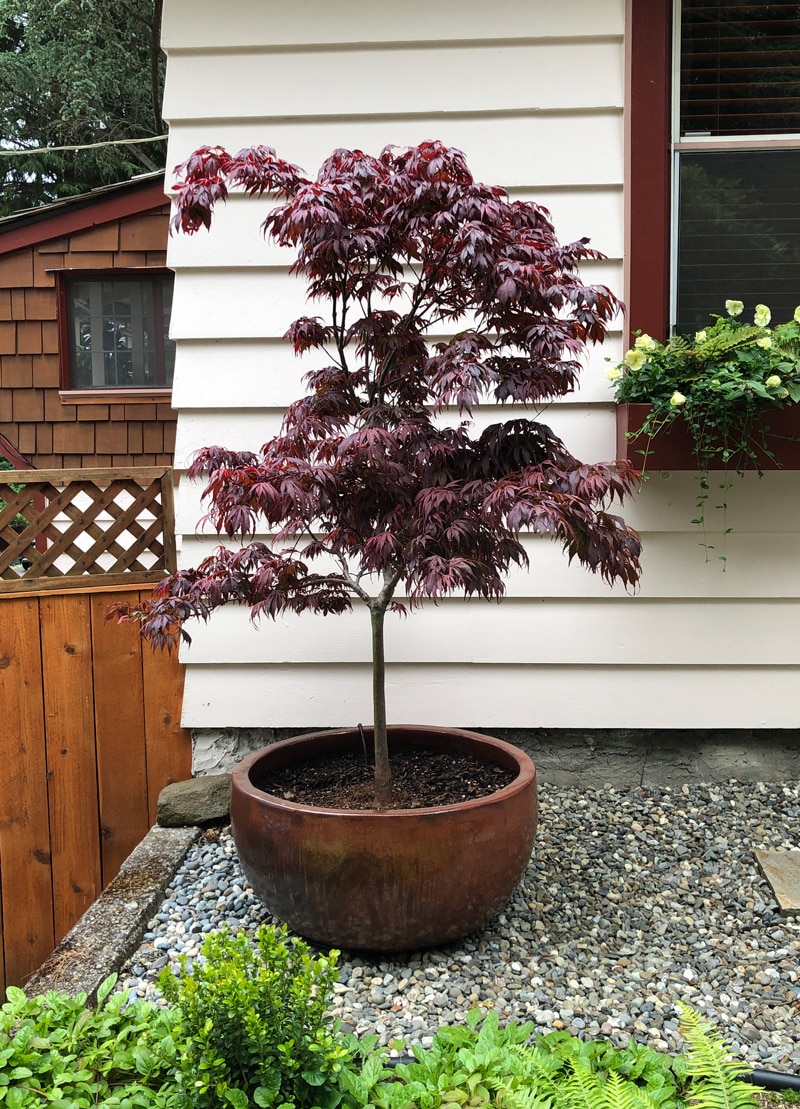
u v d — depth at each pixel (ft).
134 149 37.93
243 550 7.41
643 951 7.33
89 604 10.38
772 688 10.40
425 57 9.99
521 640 10.40
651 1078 5.29
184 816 9.76
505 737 10.78
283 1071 5.09
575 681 10.47
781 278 10.01
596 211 10.00
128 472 10.65
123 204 18.56
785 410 9.30
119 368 19.51
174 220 7.23
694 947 7.38
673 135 9.96
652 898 8.18
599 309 6.82
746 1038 6.13
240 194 10.18
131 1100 5.23
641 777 10.73
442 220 6.41
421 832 6.60
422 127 10.04
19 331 19.17
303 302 10.23
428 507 6.51
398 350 7.36
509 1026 5.84
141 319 19.40
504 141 10.00
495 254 6.61
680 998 6.65
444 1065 5.48
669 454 9.42
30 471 10.13
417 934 6.81
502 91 9.95
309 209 6.28
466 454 7.15
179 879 8.66
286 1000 5.12
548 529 5.75
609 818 9.83
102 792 10.52
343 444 6.40
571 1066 5.30
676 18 9.84
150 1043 5.68
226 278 10.26
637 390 9.36
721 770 10.69
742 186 9.98
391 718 10.55
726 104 9.95
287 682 10.57
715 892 8.27
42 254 18.88
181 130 10.20
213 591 7.18
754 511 10.17
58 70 36.52
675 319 10.15
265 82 10.07
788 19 9.86
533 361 7.09
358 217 6.88
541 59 9.92
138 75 37.27
